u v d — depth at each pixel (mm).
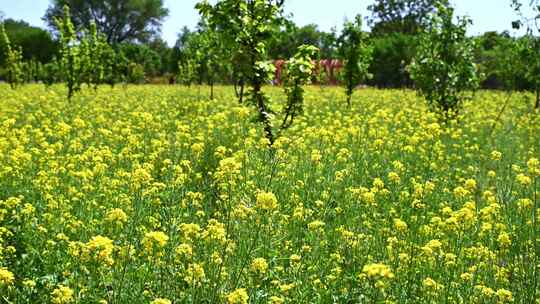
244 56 10812
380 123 16719
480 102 25266
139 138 12836
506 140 14969
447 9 18703
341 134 12828
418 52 19406
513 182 9906
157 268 5871
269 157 9547
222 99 25406
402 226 6477
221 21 10711
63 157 9789
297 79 11133
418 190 7875
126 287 5500
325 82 40781
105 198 8047
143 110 19016
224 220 6973
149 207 7797
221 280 5664
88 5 87812
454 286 5848
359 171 10312
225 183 7754
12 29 86250
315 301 5820
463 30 18578
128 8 88625
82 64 24359
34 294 5668
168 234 6844
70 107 19906
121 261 5691
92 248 5020
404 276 5988
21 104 19594
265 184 8516
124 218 5891
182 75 35875
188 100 23953
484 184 10234
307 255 6582
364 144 12195
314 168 9562
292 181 9391
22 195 7988
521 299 5695
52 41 73312
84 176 8312
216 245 6137
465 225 6535
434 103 19344
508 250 6766
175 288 5652
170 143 12352
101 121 14562
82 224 6789
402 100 25594
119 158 9977
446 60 18734
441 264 6203
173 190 8102
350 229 7203
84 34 26156
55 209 7508
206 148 11570
